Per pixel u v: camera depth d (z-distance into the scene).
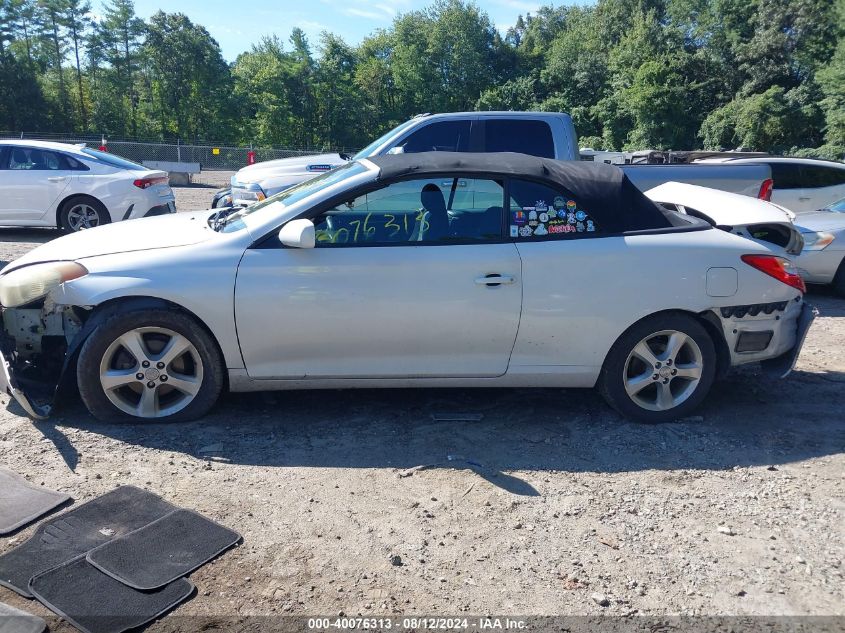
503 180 4.24
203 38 60.28
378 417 4.44
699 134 45.66
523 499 3.50
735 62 47.62
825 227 8.54
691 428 4.39
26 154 10.80
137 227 4.68
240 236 4.12
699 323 4.36
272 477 3.65
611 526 3.28
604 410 4.64
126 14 58.50
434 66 67.75
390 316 4.09
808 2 44.22
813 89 42.03
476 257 4.11
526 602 2.75
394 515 3.32
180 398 4.23
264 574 2.86
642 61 49.62
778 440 4.25
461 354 4.21
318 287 4.02
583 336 4.23
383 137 7.95
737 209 4.94
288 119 59.59
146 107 60.78
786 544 3.17
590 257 4.16
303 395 4.75
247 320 4.02
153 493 3.43
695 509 3.45
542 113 7.82
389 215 4.17
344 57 65.44
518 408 4.64
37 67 57.94
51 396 4.42
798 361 5.92
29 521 3.14
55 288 3.97
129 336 4.00
